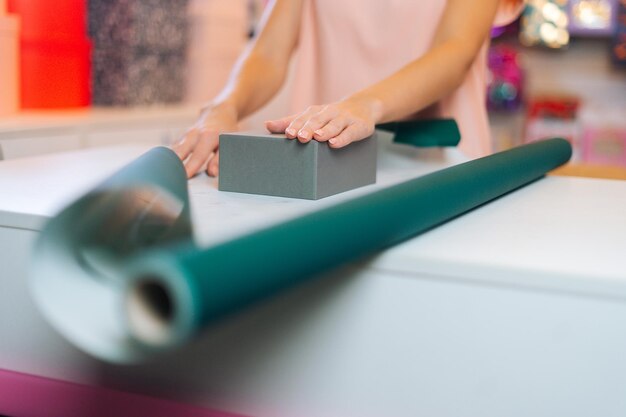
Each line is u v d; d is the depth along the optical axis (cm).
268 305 82
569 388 75
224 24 320
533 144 138
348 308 80
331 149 105
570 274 74
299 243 63
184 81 308
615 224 98
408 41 152
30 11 244
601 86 362
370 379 80
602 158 339
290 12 163
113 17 277
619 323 73
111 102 280
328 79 160
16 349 92
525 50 362
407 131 143
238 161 106
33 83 248
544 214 104
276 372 83
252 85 152
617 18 341
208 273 52
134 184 76
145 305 54
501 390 77
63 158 136
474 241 86
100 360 89
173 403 86
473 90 159
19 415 92
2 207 90
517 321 76
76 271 62
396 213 79
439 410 79
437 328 78
